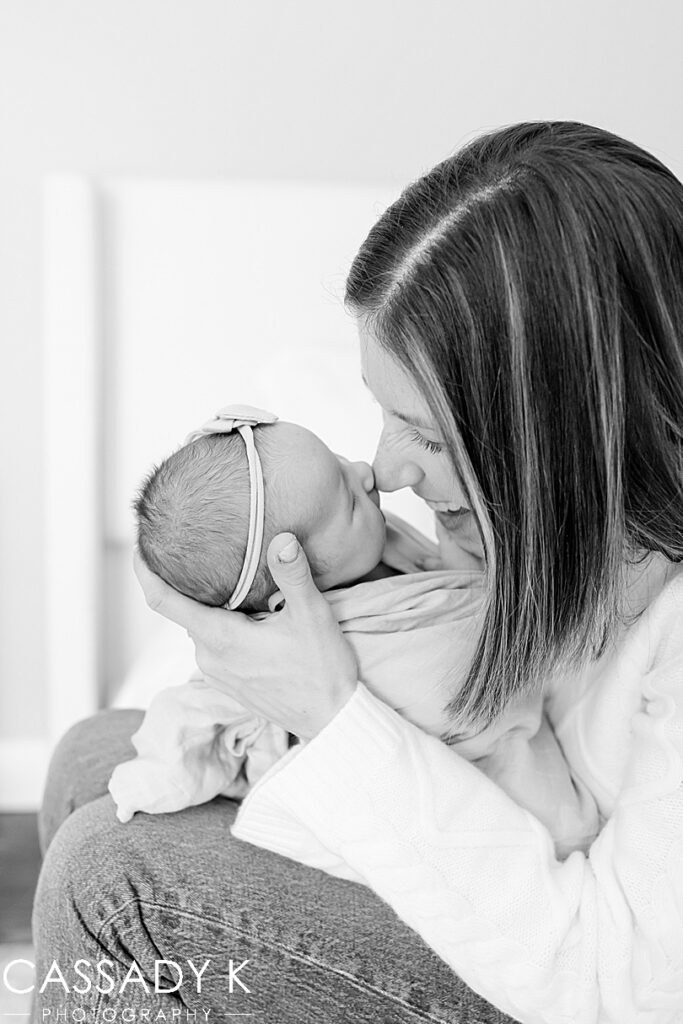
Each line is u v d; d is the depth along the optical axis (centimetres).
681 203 82
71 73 208
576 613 83
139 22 206
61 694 210
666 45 209
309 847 91
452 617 95
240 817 92
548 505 80
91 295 198
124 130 211
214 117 211
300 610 86
